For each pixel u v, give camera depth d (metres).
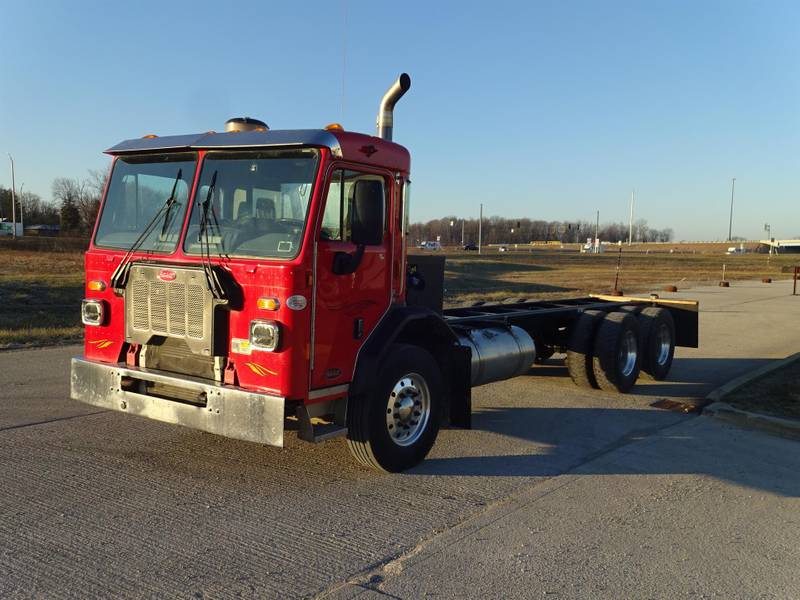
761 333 15.75
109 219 5.69
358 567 3.93
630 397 8.98
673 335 10.40
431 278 7.26
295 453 6.12
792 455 6.41
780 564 4.09
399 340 6.04
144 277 5.24
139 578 3.72
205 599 3.52
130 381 5.33
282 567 3.90
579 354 9.10
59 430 6.59
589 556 4.15
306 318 4.81
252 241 4.95
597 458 6.25
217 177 5.17
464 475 5.70
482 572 3.90
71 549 4.05
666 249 145.38
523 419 7.72
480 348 7.39
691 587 3.78
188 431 6.66
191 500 4.92
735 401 8.20
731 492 5.37
